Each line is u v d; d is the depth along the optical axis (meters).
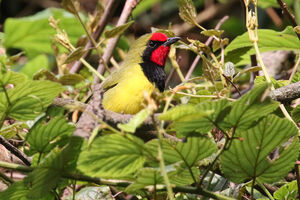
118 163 4.26
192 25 6.64
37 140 4.64
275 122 4.32
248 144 4.47
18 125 6.39
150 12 13.72
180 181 4.61
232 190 5.69
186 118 3.94
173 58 7.74
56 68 11.98
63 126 4.59
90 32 8.86
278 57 9.73
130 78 8.32
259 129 4.38
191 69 9.30
